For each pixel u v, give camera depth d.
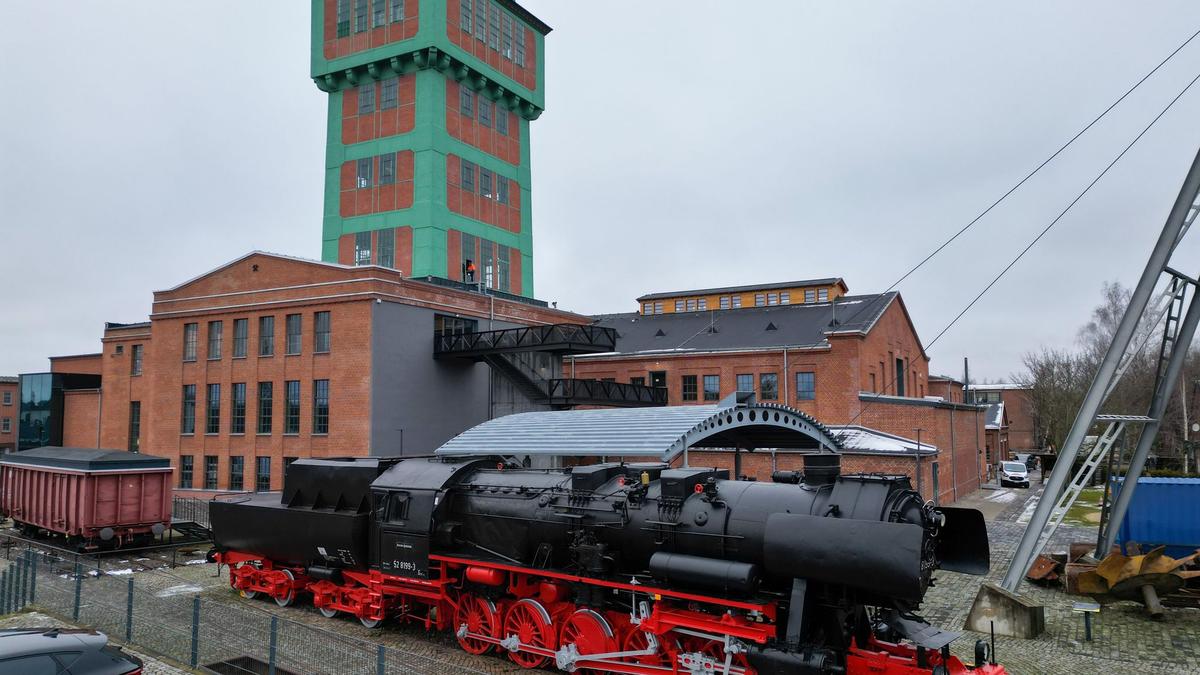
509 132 43.00
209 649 12.27
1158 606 15.03
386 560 13.82
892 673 8.92
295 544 15.44
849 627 9.62
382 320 28.69
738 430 15.74
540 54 45.25
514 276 42.12
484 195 40.41
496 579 12.19
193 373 33.16
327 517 14.77
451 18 38.31
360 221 38.50
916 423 32.81
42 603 16.11
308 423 29.48
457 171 38.66
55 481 23.64
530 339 30.05
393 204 37.81
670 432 13.75
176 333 33.91
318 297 29.55
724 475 11.67
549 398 31.64
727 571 9.59
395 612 14.69
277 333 30.83
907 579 8.25
